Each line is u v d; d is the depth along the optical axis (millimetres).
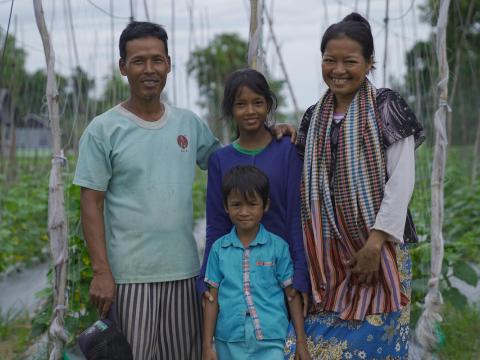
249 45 3375
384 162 2582
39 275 6273
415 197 5176
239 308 2707
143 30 2676
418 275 4055
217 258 2797
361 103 2619
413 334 4023
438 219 3312
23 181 8109
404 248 2709
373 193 2572
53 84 3170
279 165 2789
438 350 3727
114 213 2777
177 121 2842
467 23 7699
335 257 2686
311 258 2701
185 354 2914
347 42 2574
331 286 2686
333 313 2701
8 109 10742
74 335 3857
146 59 2666
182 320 2867
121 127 2719
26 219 6938
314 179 2660
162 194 2762
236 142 2879
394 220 2521
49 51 3139
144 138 2744
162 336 2861
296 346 2711
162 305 2822
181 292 2850
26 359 4098
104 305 2725
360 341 2654
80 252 3973
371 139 2564
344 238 2648
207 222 2910
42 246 6820
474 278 4078
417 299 4012
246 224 2711
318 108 2730
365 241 2623
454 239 6410
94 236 2725
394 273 2596
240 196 2678
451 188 7281
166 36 2746
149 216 2748
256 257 2746
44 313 3994
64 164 3246
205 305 2797
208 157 3031
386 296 2623
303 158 2803
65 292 3291
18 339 4375
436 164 3299
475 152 8305
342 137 2609
